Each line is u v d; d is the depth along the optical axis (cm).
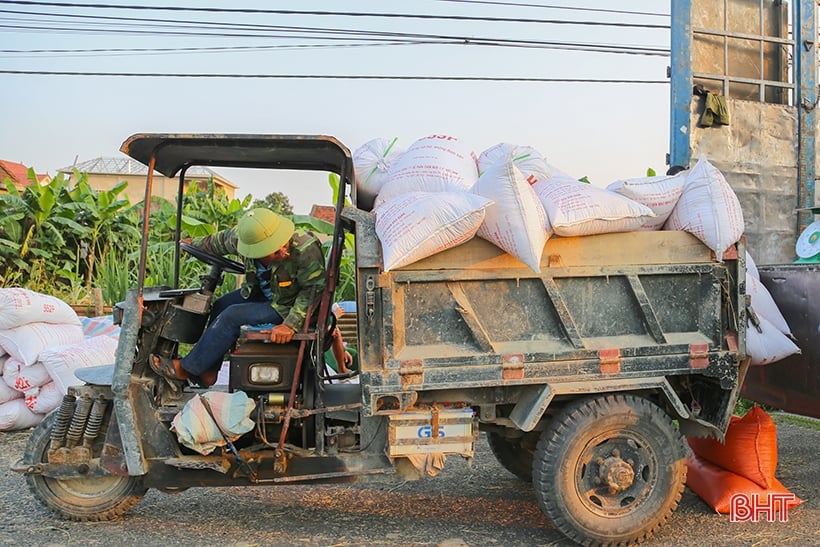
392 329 416
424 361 418
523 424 427
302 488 544
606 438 435
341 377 517
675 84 918
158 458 441
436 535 455
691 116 922
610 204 435
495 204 416
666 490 438
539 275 434
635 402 436
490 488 548
